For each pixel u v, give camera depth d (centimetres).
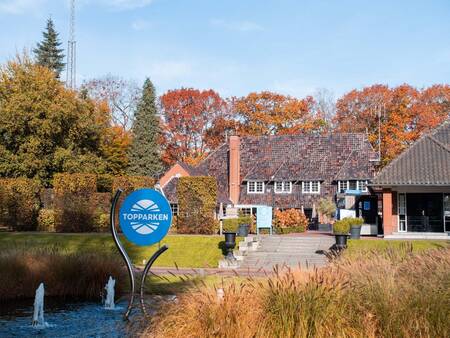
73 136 5200
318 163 5759
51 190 4228
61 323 1293
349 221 3362
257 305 933
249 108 7256
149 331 964
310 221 5412
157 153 6962
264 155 6025
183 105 7406
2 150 4822
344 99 7194
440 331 879
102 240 3300
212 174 5969
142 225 1180
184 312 944
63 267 1727
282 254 3134
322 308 905
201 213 3825
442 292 935
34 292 1689
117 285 1683
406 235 3650
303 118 7250
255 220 4316
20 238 3359
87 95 6462
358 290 968
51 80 5109
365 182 5344
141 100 6988
